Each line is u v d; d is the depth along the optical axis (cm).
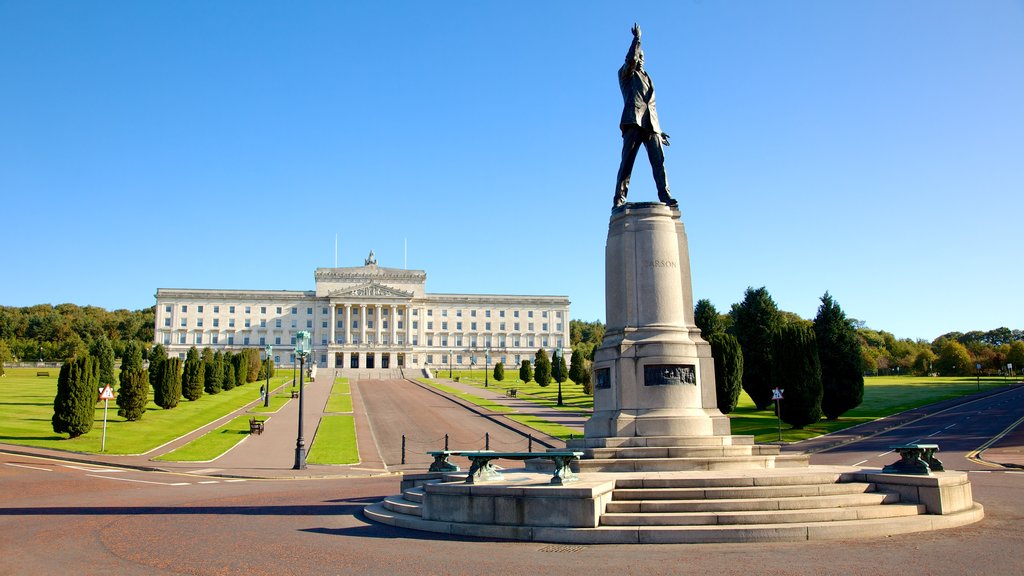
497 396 8869
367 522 1599
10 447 3797
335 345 17488
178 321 17825
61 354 15912
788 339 5397
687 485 1447
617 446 1773
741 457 1706
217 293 18050
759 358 6875
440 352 18838
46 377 10638
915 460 1507
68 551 1266
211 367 8325
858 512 1347
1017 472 2669
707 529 1257
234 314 18075
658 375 1842
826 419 6069
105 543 1342
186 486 2609
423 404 7625
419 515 1541
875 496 1430
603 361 1939
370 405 7506
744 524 1301
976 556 1093
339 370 15188
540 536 1302
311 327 18238
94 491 2394
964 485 1462
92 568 1123
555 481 1424
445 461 1895
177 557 1201
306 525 1561
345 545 1292
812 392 5312
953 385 10081
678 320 1925
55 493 2317
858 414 6425
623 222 1983
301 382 3494
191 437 4700
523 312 19388
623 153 2128
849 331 5944
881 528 1291
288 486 2633
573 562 1106
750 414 6656
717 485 1446
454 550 1228
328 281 18550
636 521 1312
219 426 5416
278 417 6194
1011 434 4406
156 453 3925
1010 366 12769
